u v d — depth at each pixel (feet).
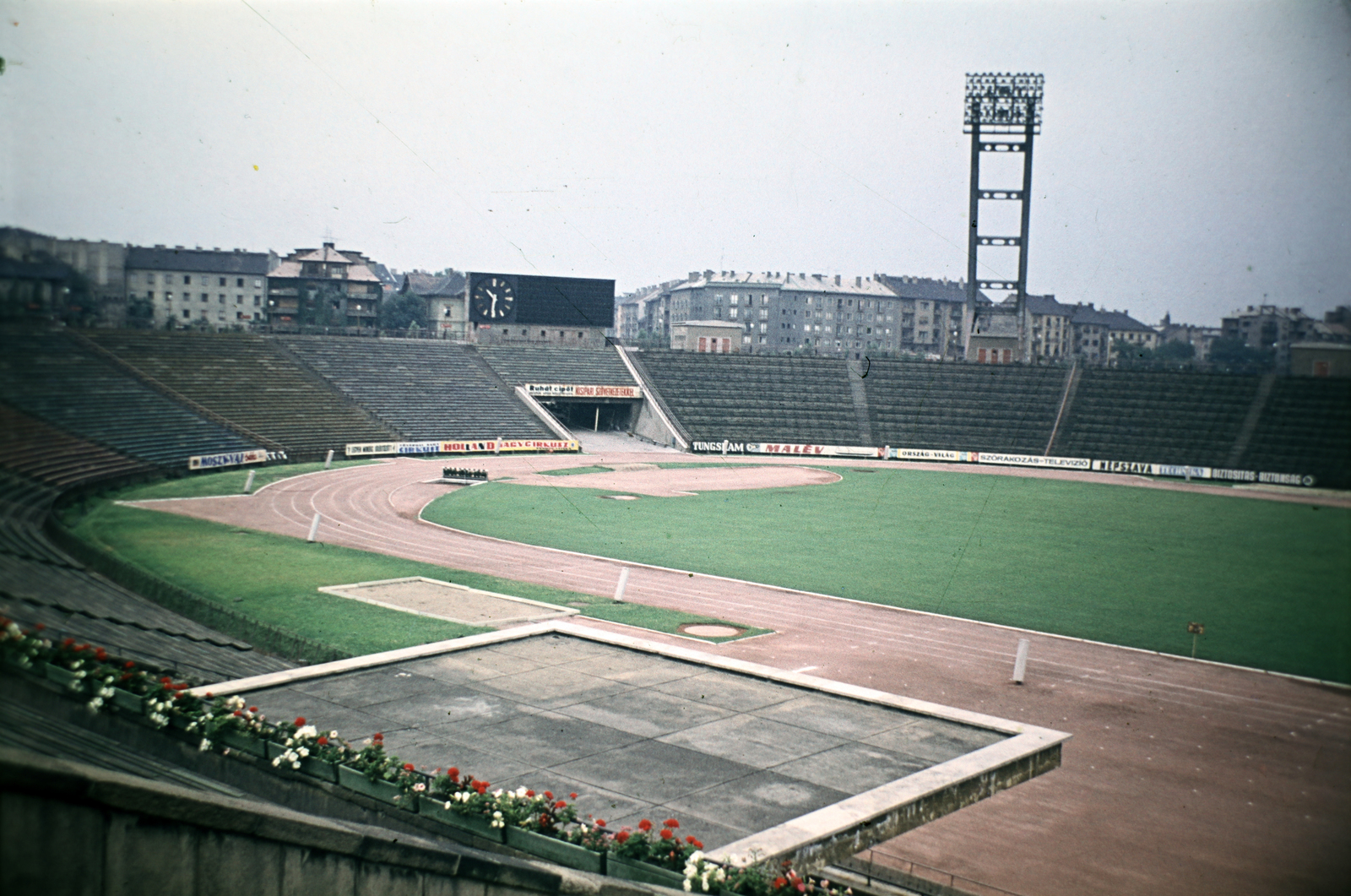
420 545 153.69
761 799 48.49
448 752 53.11
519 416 311.27
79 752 44.65
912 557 159.63
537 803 45.98
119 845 32.27
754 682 66.90
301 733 51.29
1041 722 85.81
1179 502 222.28
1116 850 62.18
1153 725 85.51
